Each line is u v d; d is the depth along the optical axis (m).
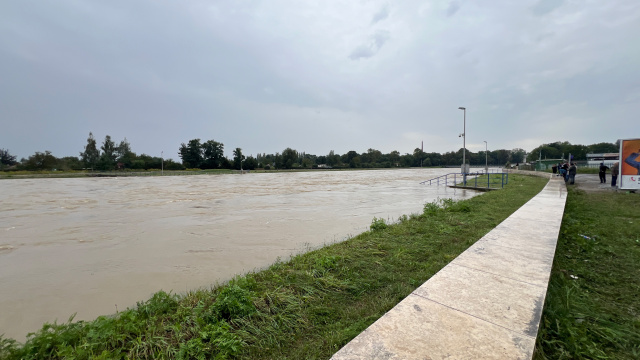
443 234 6.90
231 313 3.33
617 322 2.93
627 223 7.37
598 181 22.55
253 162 104.31
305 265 5.08
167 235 9.51
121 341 2.92
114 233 9.91
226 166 103.75
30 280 5.92
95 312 4.65
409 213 12.94
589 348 2.45
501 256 3.92
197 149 101.31
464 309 2.54
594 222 7.55
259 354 2.75
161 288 5.46
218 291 4.25
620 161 14.95
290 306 3.59
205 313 3.36
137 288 5.48
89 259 7.18
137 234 9.73
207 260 6.92
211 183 40.28
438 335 2.17
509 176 34.72
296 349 2.81
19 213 14.52
